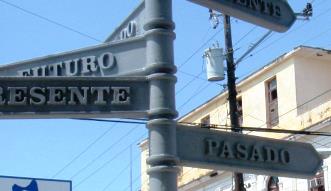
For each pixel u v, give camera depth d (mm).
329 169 28500
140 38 5180
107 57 5277
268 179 32031
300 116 30516
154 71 5016
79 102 5070
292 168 5410
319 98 32031
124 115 5047
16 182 10961
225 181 34625
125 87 5082
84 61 5344
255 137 5340
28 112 5043
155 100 4953
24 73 5504
